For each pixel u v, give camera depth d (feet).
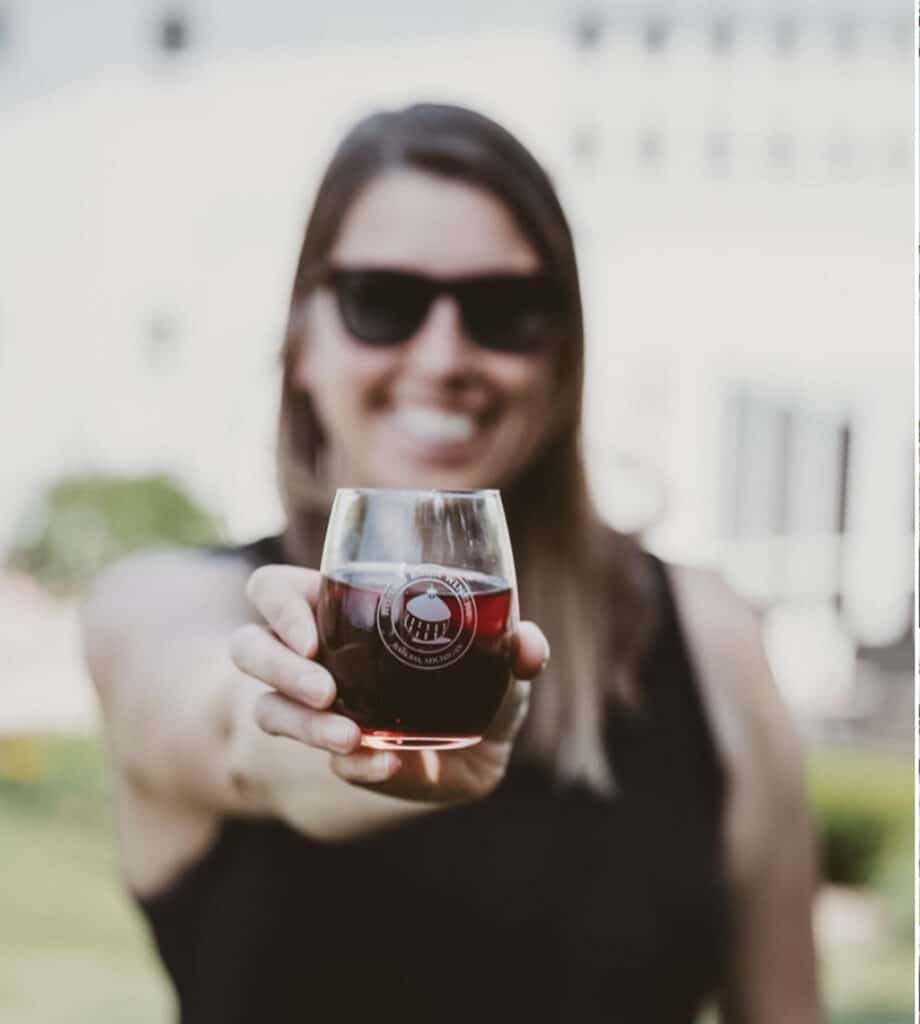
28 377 15.97
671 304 16.46
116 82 15.78
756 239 16.38
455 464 7.26
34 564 16.24
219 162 15.69
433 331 7.10
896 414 16.76
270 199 15.57
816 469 18.04
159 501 15.71
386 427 7.24
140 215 15.83
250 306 15.58
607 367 16.38
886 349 16.76
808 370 16.74
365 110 15.40
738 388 16.53
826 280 16.56
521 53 15.51
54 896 15.78
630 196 16.07
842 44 16.02
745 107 16.08
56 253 15.79
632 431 16.47
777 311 16.56
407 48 15.37
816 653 17.15
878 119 16.21
